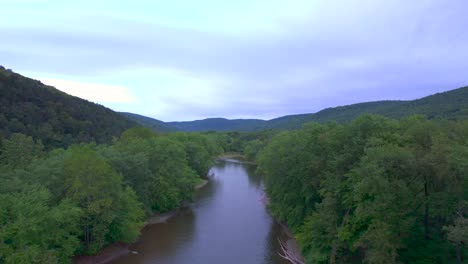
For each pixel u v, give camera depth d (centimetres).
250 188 9800
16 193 3697
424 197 3372
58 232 3772
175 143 8925
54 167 4694
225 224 6375
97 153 6203
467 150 3141
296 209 5328
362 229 3744
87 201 4450
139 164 6316
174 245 5316
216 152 14525
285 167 5522
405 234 3288
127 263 4641
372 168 3275
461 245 3306
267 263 4669
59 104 12219
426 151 3503
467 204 3016
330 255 4062
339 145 4631
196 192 9138
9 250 3206
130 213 5097
